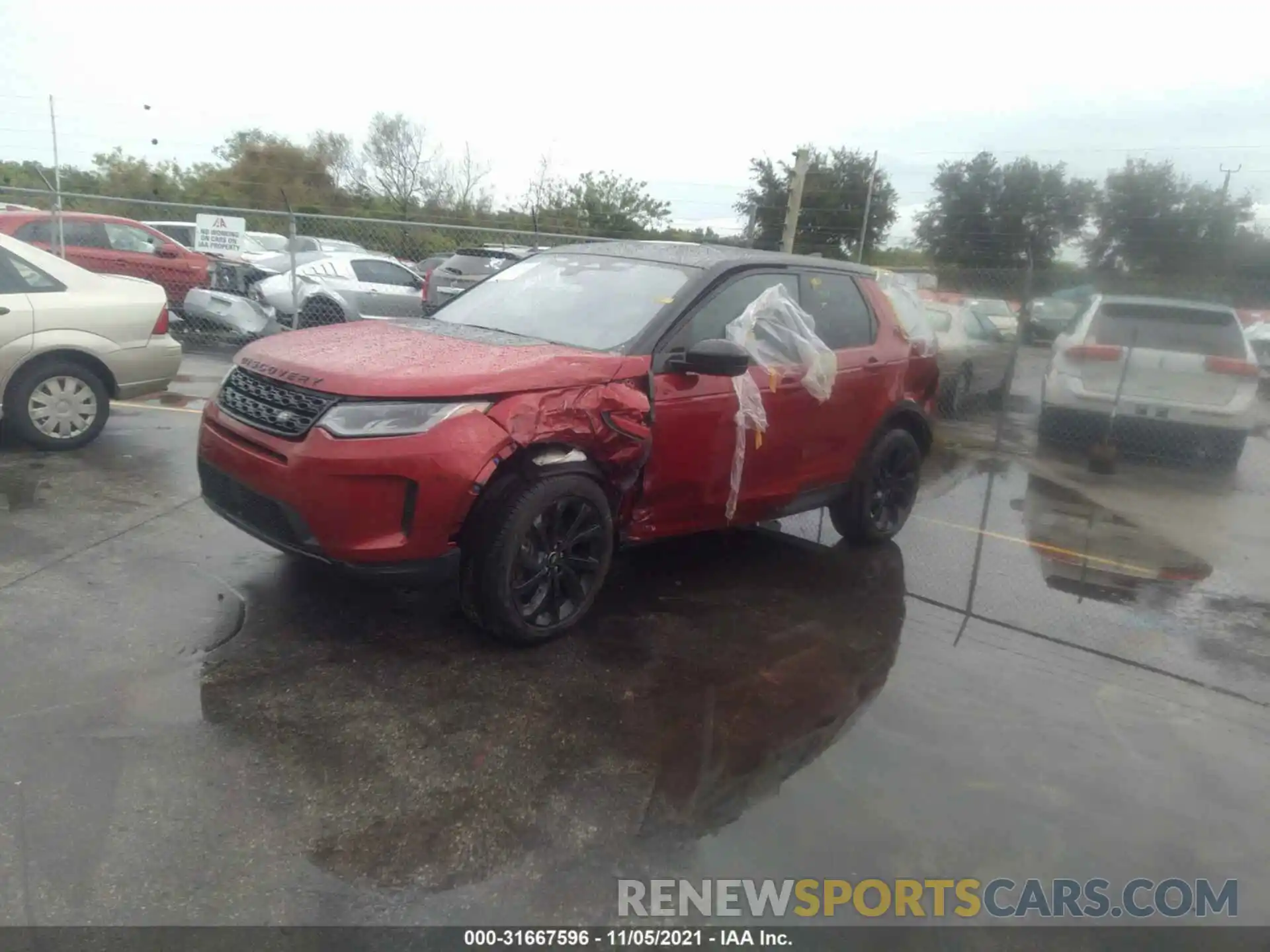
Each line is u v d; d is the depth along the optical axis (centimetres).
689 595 525
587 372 429
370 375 392
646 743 372
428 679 402
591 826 319
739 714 401
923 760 378
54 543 505
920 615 529
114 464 659
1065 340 1024
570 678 416
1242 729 426
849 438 583
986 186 3316
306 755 341
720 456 495
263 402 412
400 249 2109
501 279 561
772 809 337
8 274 655
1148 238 3247
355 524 385
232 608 448
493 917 276
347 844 298
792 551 620
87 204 2947
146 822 298
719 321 499
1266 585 627
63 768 319
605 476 446
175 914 264
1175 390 964
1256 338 1275
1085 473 930
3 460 649
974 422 1164
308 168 4428
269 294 1272
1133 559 662
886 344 606
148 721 351
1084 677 468
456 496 391
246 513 419
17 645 394
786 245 1532
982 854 324
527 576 426
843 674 448
